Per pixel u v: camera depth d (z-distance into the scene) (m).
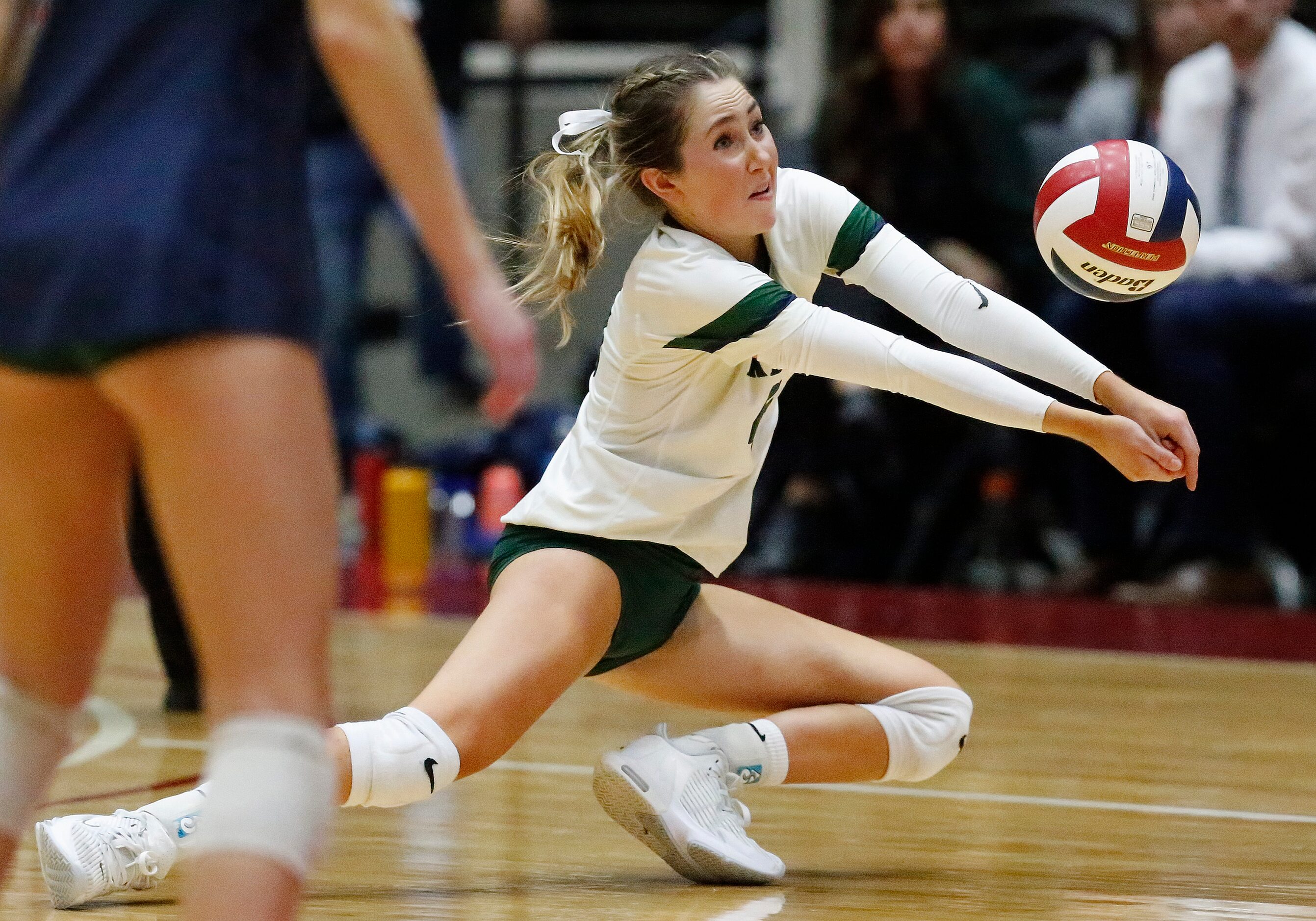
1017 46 29.86
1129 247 8.52
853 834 10.05
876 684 9.22
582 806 10.77
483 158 33.50
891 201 23.25
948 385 8.32
